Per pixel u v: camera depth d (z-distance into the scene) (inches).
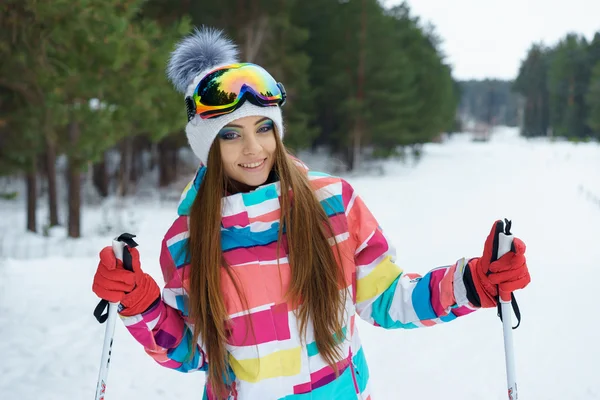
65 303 223.9
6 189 872.3
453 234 391.5
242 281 59.9
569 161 1181.7
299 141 924.0
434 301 62.2
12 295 232.5
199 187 63.3
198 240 61.5
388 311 65.2
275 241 61.4
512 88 3265.3
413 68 1337.4
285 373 60.3
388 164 1190.9
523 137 3078.2
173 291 65.1
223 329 60.1
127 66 314.0
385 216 494.0
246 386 60.7
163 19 705.0
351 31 1042.1
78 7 223.1
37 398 143.4
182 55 66.6
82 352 174.9
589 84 2209.6
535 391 144.2
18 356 170.4
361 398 64.1
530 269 270.8
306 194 61.2
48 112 297.1
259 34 762.2
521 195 618.5
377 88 1069.8
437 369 159.9
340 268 61.7
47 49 233.1
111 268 57.8
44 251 375.2
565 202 544.4
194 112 63.6
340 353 61.8
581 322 191.8
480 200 587.2
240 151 60.9
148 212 610.2
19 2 212.1
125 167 787.4
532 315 202.4
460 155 1519.4
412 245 353.7
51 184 523.8
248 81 59.7
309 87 954.7
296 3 949.2
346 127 1085.8
